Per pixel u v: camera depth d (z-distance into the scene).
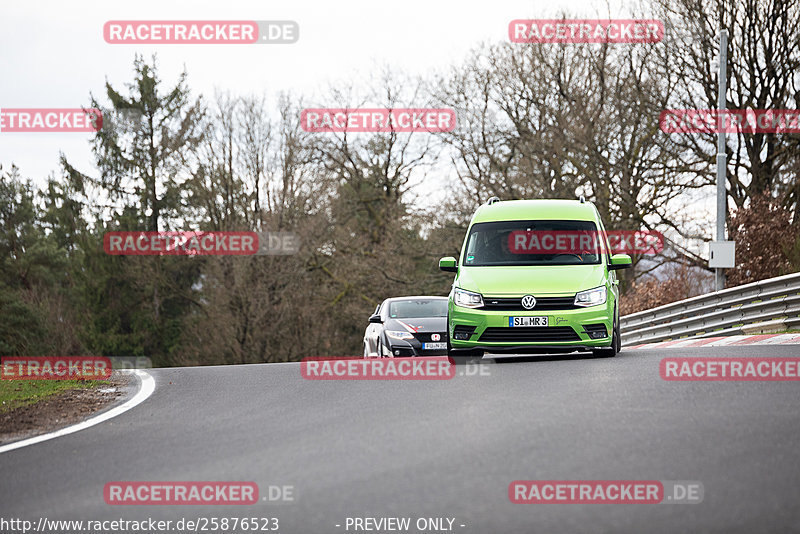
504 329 30.11
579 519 11.45
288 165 97.44
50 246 147.00
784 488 12.22
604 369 26.05
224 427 19.42
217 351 104.12
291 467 14.89
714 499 11.91
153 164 123.88
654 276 72.75
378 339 46.09
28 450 18.16
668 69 74.81
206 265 104.19
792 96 72.00
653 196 76.62
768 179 73.56
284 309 100.38
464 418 18.58
